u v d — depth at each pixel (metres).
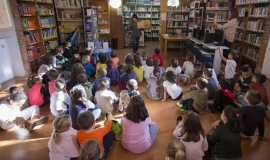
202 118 2.70
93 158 1.29
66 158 1.75
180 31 8.29
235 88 3.57
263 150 2.09
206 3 6.39
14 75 4.54
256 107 2.10
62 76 3.42
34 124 2.45
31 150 2.10
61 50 4.71
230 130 1.73
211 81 3.21
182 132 1.72
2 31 3.85
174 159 1.38
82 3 6.27
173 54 7.21
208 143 1.86
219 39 4.75
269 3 4.61
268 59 4.16
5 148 2.13
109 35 7.67
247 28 5.39
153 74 3.50
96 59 4.99
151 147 2.13
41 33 5.52
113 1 5.14
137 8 9.97
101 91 2.70
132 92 2.87
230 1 6.23
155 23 10.30
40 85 3.00
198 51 4.59
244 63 5.66
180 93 3.21
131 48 8.41
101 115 2.76
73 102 2.25
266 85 3.71
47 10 5.86
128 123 1.91
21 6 4.60
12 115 2.39
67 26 6.59
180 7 8.23
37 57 5.32
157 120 2.67
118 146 2.13
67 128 1.73
